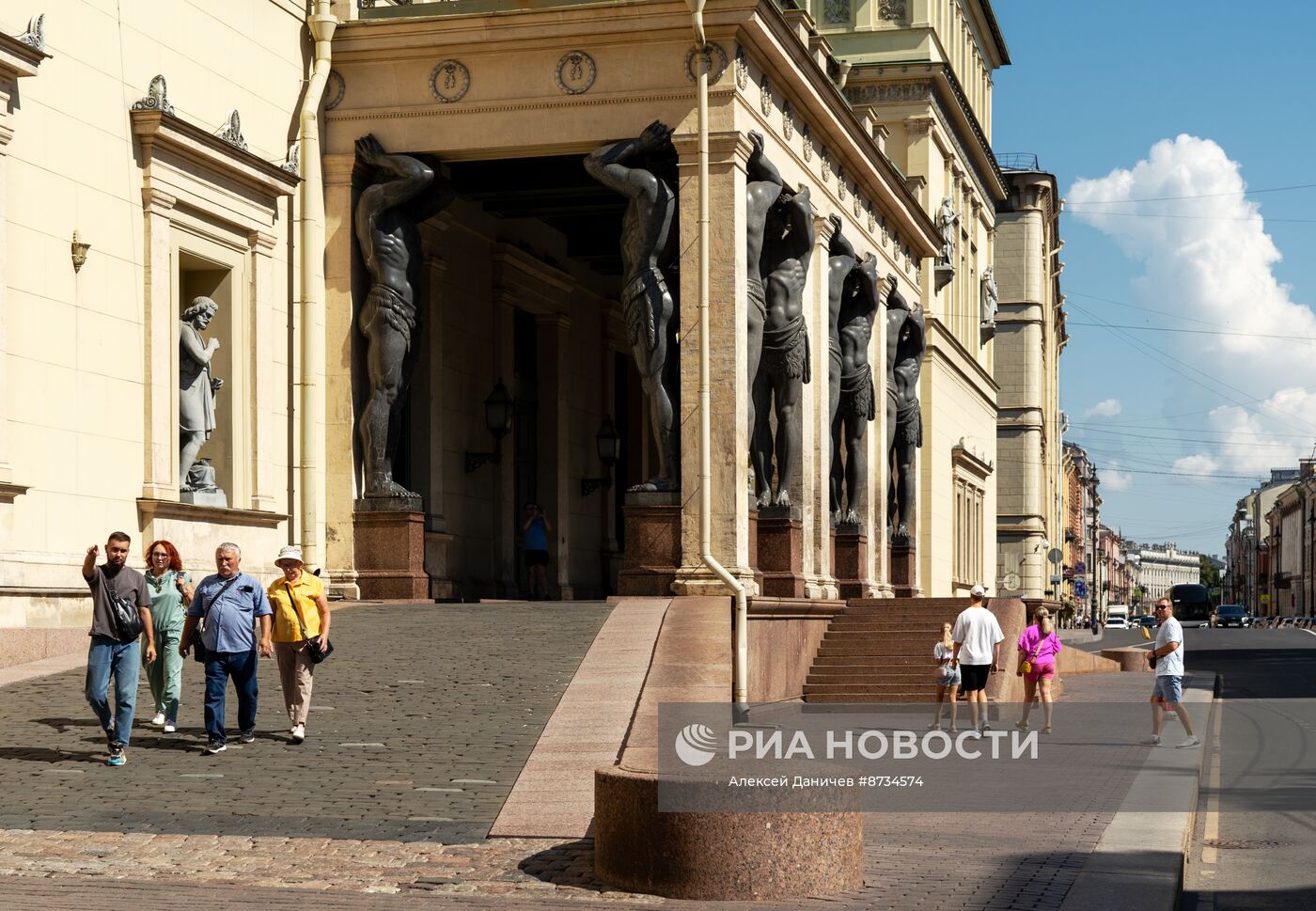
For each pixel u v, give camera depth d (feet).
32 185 59.31
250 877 29.86
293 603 44.39
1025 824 38.14
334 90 79.46
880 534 106.22
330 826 34.81
